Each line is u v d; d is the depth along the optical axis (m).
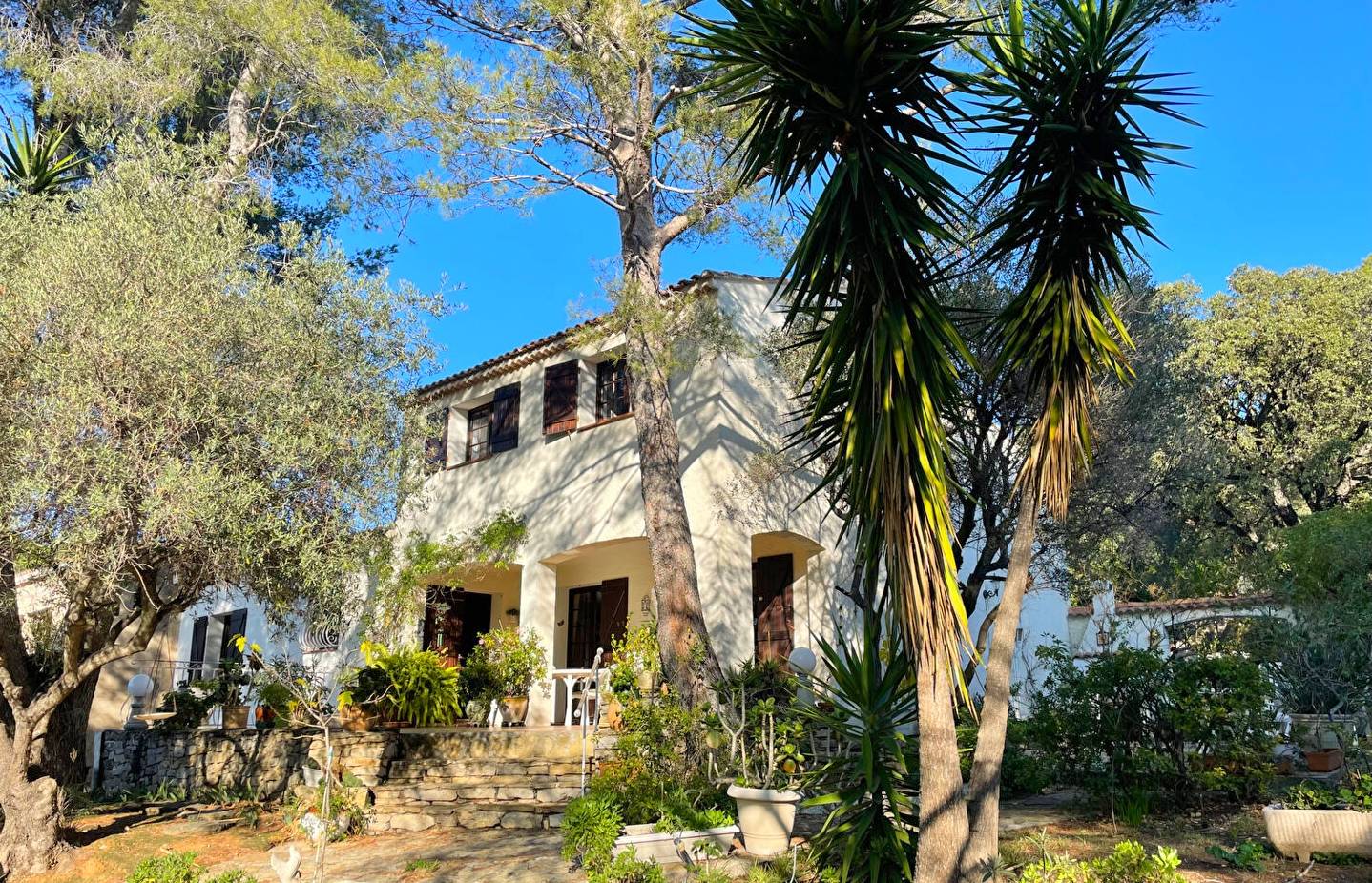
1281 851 7.50
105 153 13.25
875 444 5.62
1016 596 6.00
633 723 9.62
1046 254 6.29
